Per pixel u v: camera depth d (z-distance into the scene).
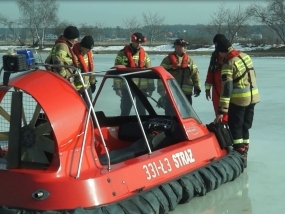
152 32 55.59
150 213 4.44
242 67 6.49
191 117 5.82
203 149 5.66
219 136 6.03
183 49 8.00
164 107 6.11
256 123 9.45
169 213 4.97
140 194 4.50
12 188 4.19
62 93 4.41
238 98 6.50
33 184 4.13
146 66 8.30
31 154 4.45
